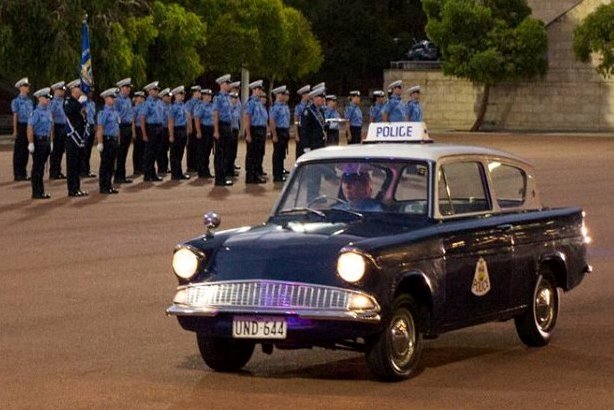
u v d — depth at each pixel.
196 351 14.10
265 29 90.25
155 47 73.25
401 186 13.59
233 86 40.16
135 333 15.10
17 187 36.56
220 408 11.49
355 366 13.38
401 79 92.06
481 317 13.53
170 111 40.00
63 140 39.12
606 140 75.00
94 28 64.62
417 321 12.73
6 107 82.88
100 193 34.75
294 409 11.46
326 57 106.56
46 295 17.89
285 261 12.26
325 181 13.92
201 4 86.88
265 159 50.81
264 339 12.18
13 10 62.66
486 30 85.94
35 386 12.37
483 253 13.48
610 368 13.41
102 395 12.00
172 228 26.11
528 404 11.71
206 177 41.34
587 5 88.69
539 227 14.46
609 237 24.84
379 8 110.12
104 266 20.67
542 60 86.88
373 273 11.98
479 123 88.94
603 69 84.88
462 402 11.77
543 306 14.63
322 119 36.66
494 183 14.30
